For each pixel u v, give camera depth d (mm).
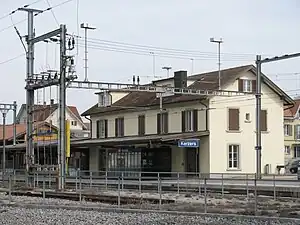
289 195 30375
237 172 51781
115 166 58375
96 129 65812
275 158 54938
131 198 29859
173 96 55219
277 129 55250
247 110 53344
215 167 50500
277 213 22438
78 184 38531
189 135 49875
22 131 78250
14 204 29000
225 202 27938
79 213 24547
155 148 53469
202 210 24125
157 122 56062
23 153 67500
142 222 20781
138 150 55125
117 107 59156
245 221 20312
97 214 23969
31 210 26344
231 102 52281
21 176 44344
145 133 57594
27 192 36375
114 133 62438
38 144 52188
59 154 37969
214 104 51031
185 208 25047
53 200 31672
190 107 52438
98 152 61500
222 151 51156
